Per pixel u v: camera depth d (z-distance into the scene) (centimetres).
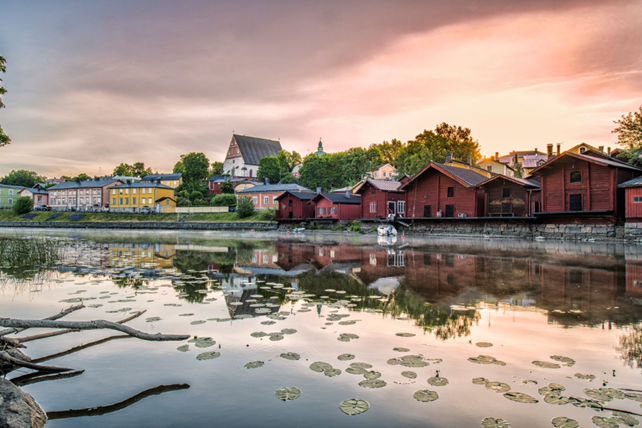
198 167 9006
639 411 373
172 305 803
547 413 370
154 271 1314
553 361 495
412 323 670
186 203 7969
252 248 2325
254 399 402
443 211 3891
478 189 3675
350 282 1091
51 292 938
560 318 702
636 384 431
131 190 8350
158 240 3241
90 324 530
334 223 4938
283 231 4969
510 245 2484
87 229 6334
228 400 400
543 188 3206
